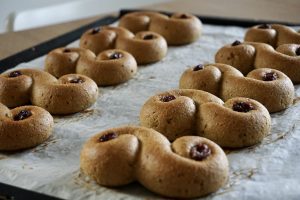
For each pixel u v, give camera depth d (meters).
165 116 0.35
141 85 0.44
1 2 0.75
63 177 0.30
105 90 0.43
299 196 0.29
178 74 0.46
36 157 0.33
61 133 0.36
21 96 0.40
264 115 0.35
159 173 0.29
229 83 0.40
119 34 0.51
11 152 0.34
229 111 0.35
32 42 0.51
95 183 0.30
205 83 0.41
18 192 0.27
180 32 0.52
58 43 0.51
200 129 0.35
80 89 0.40
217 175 0.29
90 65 0.44
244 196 0.29
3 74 0.42
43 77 0.41
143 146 0.30
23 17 0.62
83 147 0.31
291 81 0.42
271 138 0.35
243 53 0.45
